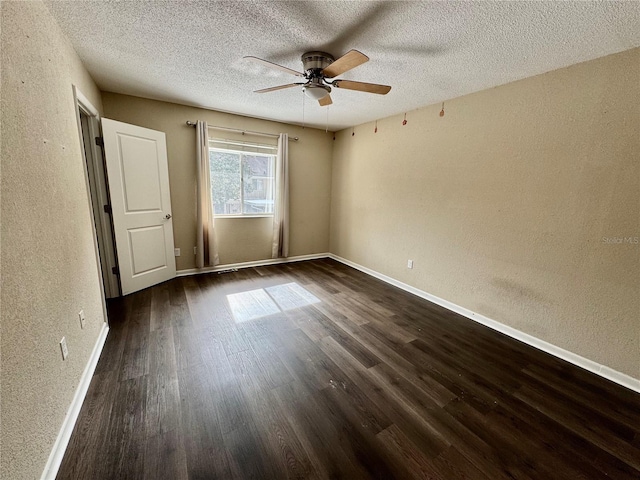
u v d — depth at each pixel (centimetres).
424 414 163
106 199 293
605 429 156
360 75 242
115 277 308
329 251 529
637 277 185
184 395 170
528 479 127
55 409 132
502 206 255
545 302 232
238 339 236
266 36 188
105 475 121
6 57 108
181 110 354
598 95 195
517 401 175
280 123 432
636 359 188
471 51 196
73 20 170
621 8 143
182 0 152
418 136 334
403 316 290
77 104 207
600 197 198
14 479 97
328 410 163
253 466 128
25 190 118
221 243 419
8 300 100
